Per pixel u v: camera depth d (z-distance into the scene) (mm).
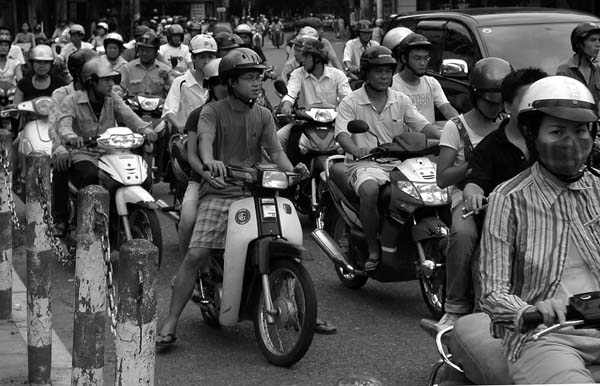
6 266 9320
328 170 10609
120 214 11148
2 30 19141
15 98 14922
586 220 5039
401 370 8133
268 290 8109
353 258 10312
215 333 9219
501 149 7215
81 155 11516
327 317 9773
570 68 12328
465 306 7539
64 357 8406
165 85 17219
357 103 10492
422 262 9086
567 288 5012
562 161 4914
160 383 7879
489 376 5020
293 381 7902
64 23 49406
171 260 12406
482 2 36688
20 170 15539
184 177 11711
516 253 5074
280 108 14555
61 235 11852
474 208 6898
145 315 5055
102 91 11461
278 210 8305
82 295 6508
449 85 14336
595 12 32188
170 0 81750
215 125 8594
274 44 88375
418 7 44688
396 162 10031
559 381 4586
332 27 90500
